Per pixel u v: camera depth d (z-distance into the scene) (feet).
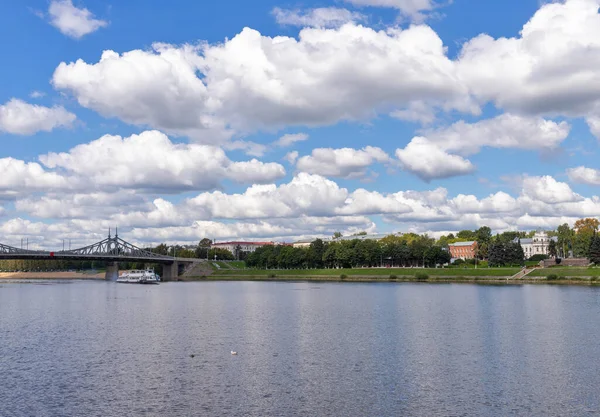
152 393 180.75
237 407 166.61
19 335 295.28
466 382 190.70
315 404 168.86
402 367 212.64
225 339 277.64
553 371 204.74
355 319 353.31
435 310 398.62
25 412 162.81
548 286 637.30
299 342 267.39
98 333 300.81
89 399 174.60
